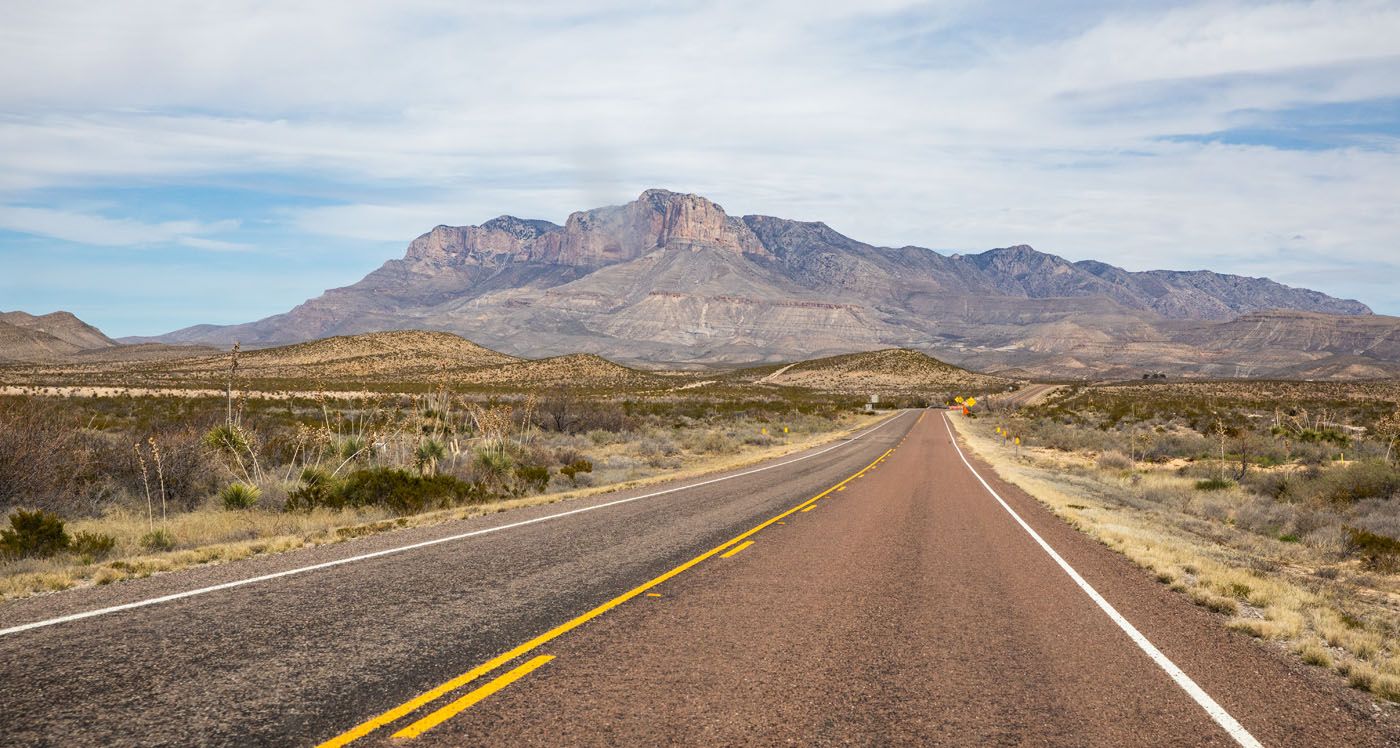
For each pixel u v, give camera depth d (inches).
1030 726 186.1
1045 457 1480.1
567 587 319.0
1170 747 176.1
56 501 551.5
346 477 631.8
